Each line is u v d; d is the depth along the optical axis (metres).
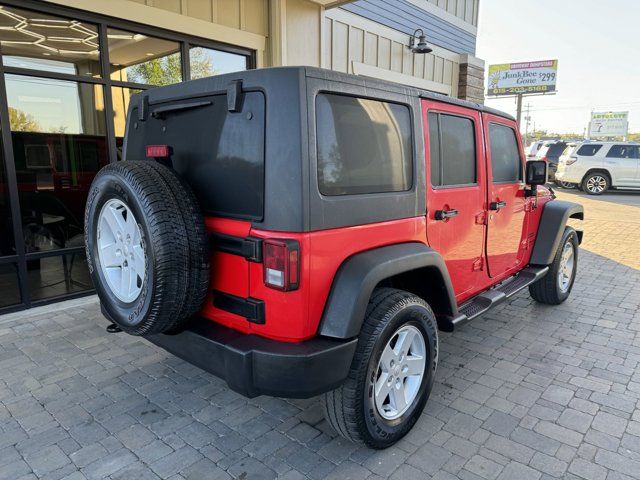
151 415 2.81
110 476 2.29
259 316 2.10
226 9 5.79
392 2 8.66
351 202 2.19
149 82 5.21
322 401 2.34
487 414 2.83
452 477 2.29
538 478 2.28
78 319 4.33
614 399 3.00
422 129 2.67
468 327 4.22
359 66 8.09
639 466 2.36
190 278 2.12
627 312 4.61
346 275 2.15
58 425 2.71
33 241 4.60
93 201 2.35
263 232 2.04
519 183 3.92
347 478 2.28
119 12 4.73
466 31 11.05
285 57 6.48
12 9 4.16
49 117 4.55
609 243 8.01
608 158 15.97
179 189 2.17
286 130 1.97
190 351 2.29
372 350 2.24
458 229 3.07
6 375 3.28
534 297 4.76
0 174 4.27
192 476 2.29
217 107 2.24
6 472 2.31
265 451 2.48
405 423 2.55
